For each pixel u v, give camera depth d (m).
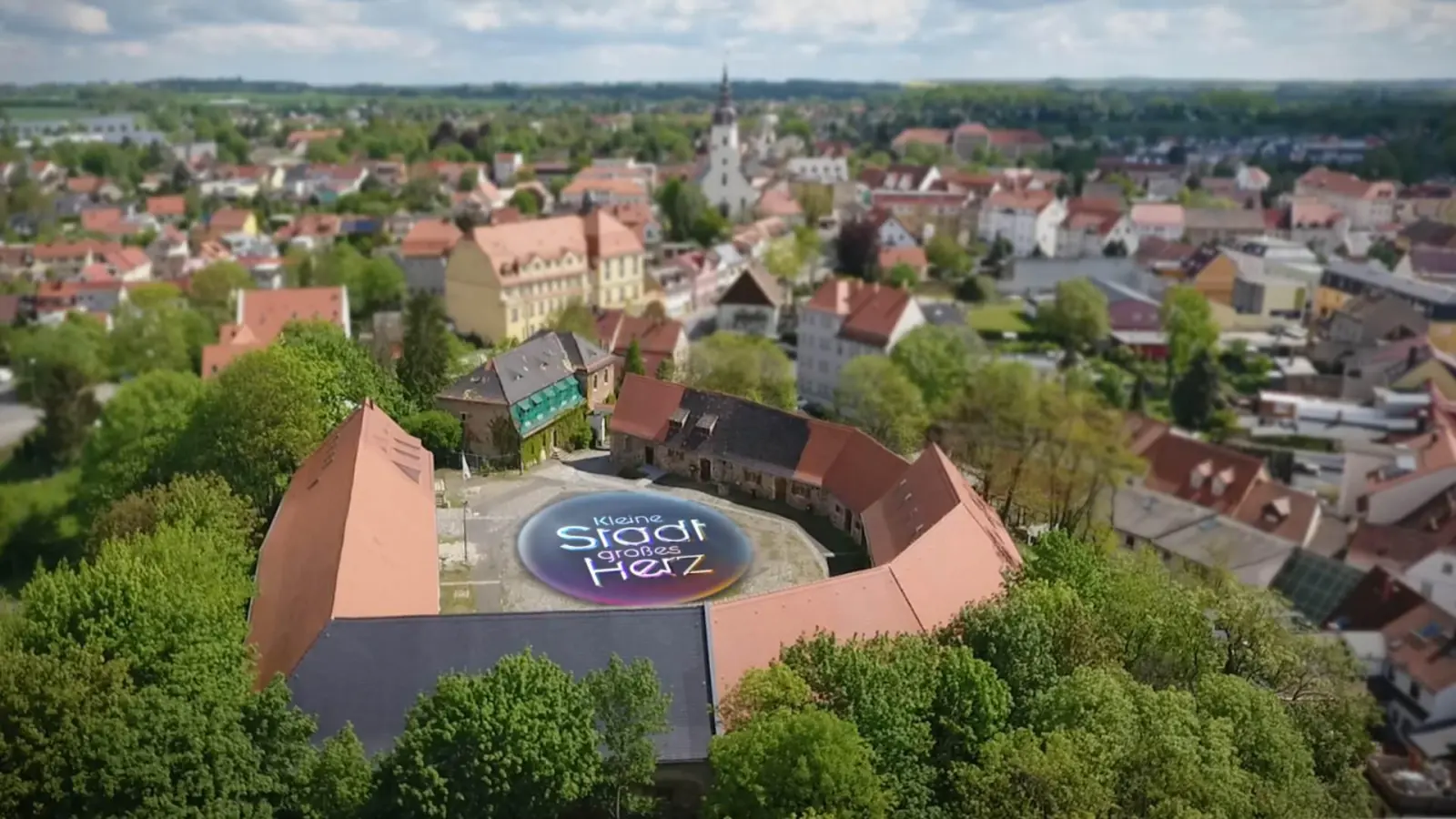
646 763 56.38
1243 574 107.88
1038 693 61.44
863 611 71.62
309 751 55.75
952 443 139.75
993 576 79.75
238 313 192.38
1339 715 74.19
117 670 55.78
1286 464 128.75
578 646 65.19
